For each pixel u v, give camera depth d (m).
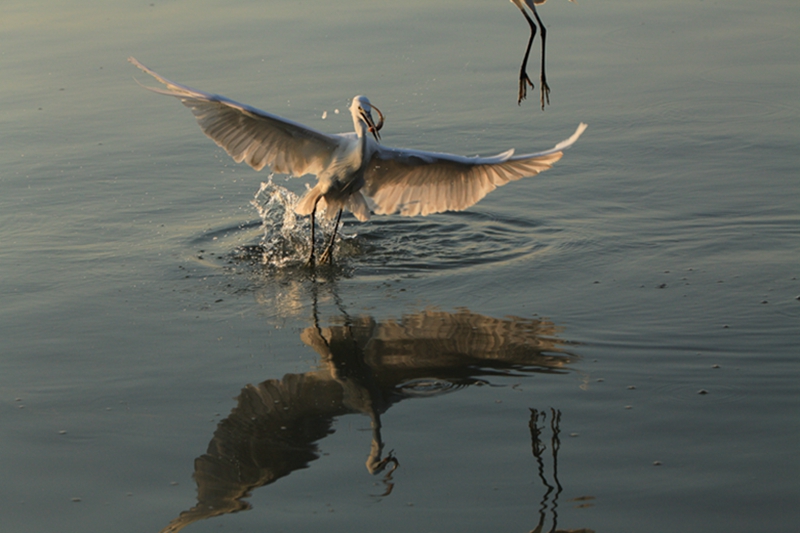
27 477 6.81
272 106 16.83
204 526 6.18
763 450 6.87
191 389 8.16
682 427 7.25
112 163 15.16
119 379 8.35
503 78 18.88
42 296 10.34
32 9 25.25
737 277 10.36
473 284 10.61
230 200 13.75
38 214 13.06
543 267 11.04
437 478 6.70
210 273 11.12
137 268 11.26
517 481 6.60
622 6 24.33
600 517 6.16
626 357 8.52
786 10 23.36
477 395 7.91
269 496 6.53
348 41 21.34
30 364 8.66
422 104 17.38
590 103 17.39
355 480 6.70
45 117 17.30
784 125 15.80
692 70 19.08
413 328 9.37
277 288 10.65
